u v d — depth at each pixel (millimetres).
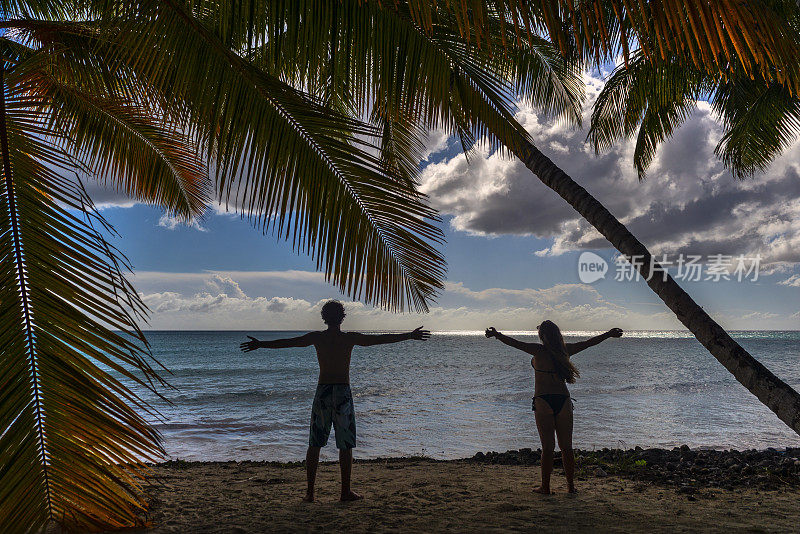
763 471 6398
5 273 2775
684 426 13344
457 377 32969
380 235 3824
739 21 2303
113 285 2920
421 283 3896
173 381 31781
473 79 4215
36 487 2799
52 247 2881
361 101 3867
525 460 7457
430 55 3928
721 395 20719
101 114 6387
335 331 5117
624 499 5094
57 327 2811
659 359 54594
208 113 3764
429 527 4121
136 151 6887
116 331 2889
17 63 4199
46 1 5934
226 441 12133
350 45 3754
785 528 4137
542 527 4141
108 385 2908
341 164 3787
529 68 6227
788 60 2387
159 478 6082
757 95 9625
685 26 2420
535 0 2658
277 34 3730
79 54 5207
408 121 4242
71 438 2859
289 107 3773
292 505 4812
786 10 6438
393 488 5586
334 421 4969
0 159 3002
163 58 3854
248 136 3744
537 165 4941
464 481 5961
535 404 5449
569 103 6734
